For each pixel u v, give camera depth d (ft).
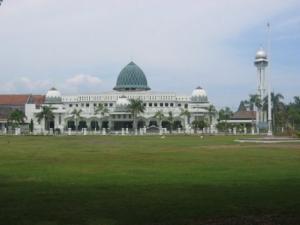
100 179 113.70
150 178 115.55
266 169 138.51
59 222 67.10
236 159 176.76
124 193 90.89
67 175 123.03
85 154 208.74
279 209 74.18
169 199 83.92
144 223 66.08
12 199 84.69
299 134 411.95
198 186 100.42
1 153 216.33
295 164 155.33
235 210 73.87
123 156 195.21
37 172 130.72
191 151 228.02
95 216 70.44
